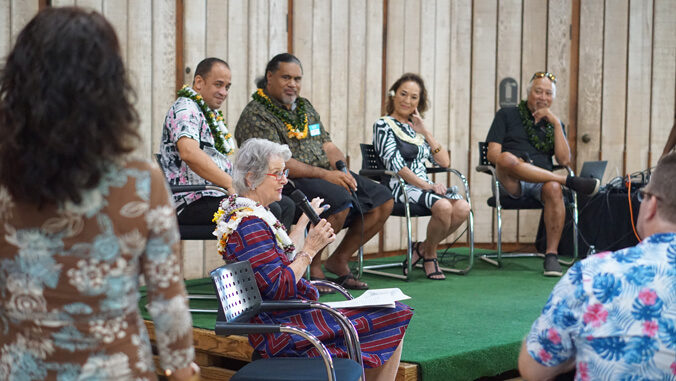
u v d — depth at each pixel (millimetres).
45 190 1140
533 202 4883
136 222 1206
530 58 6316
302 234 2664
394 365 2389
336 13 5590
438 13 6129
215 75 3518
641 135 6406
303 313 2299
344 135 5699
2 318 1225
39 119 1117
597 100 6355
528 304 3713
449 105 6223
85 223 1180
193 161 3291
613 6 6320
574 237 4824
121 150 1175
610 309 1308
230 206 2357
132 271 1226
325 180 3924
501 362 2898
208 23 4887
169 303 1252
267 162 2398
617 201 5035
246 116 3930
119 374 1199
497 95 6309
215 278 1991
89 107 1135
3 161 1148
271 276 2211
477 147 6309
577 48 6363
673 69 6418
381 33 5867
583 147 6375
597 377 1313
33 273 1180
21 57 1146
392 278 4504
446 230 4418
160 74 4652
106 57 1161
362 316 2338
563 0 6293
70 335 1180
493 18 6270
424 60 6086
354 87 5734
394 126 4578
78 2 4277
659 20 6359
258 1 5129
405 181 4516
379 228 4227
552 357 1372
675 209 1374
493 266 5008
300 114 4055
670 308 1282
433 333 3072
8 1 4000
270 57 5223
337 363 2088
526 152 4949
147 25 4582
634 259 1336
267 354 2258
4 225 1190
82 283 1177
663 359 1271
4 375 1212
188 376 1289
